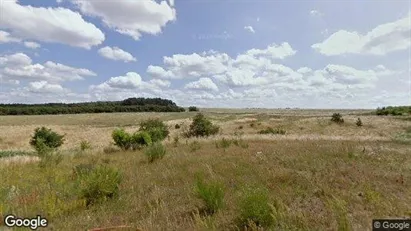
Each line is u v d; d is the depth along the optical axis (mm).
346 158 11906
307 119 58531
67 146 37344
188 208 6461
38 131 27859
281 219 5312
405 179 8367
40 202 6723
